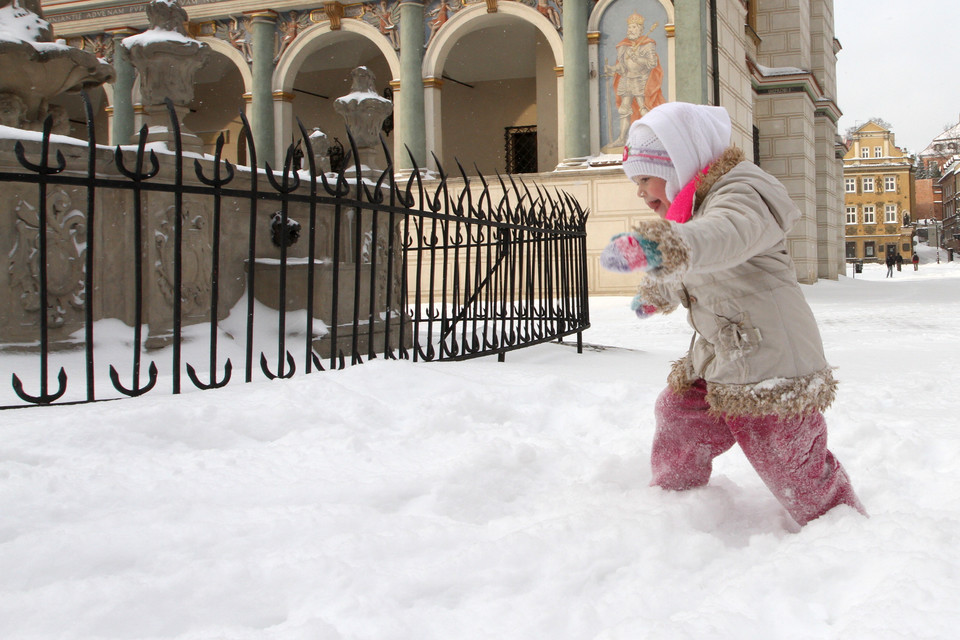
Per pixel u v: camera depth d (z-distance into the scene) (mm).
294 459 2916
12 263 4691
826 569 1759
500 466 2867
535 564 1934
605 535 2049
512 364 6023
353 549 2020
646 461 2938
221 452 2930
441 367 4887
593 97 17625
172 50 5152
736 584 1739
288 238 5754
